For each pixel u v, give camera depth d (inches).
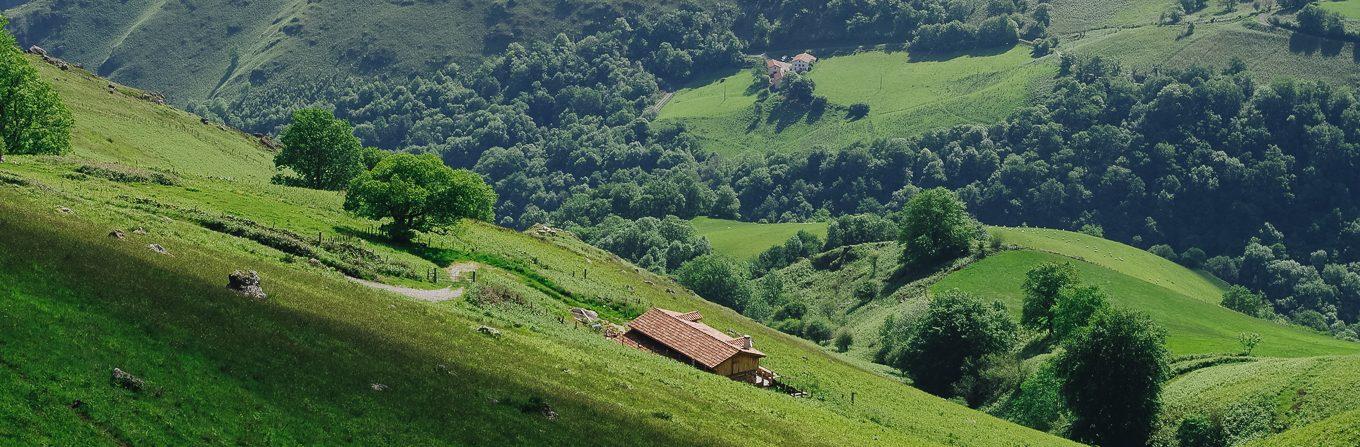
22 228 2667.3
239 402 1988.2
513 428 2304.4
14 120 4972.9
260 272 3221.0
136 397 1871.3
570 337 3737.7
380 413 2161.7
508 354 3043.8
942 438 3772.1
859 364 6318.9
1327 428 3828.7
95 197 3934.5
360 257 4121.6
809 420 3336.6
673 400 3048.7
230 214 4296.3
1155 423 4867.1
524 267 4990.2
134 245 2970.0
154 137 7824.8
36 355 1875.0
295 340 2470.5
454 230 5580.7
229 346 2266.2
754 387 3828.7
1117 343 4886.8
